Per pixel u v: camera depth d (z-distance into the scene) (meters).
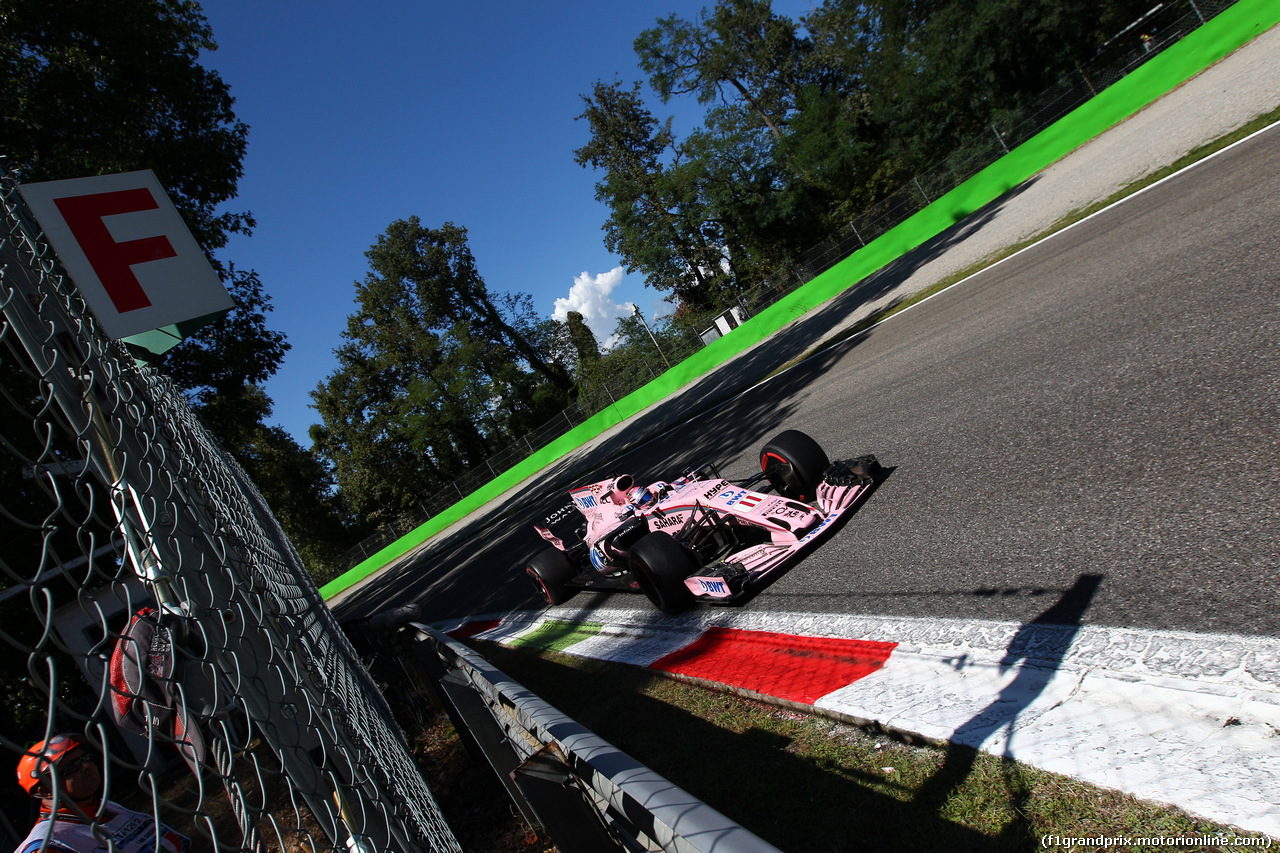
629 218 38.09
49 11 11.55
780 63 38.41
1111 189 10.38
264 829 3.87
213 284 1.65
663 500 5.43
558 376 47.72
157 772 1.05
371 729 2.26
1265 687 1.90
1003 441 4.50
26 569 6.54
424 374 45.22
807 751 2.60
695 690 3.56
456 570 14.37
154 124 13.04
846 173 33.16
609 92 40.81
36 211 1.37
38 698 6.07
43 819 1.74
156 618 1.28
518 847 2.77
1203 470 3.07
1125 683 2.17
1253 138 8.16
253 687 1.39
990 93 28.80
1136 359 4.55
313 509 44.34
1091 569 2.84
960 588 3.21
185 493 1.47
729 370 20.44
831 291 22.33
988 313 7.61
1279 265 4.64
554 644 5.60
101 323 1.39
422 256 45.94
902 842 1.97
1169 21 25.78
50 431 1.14
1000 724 2.24
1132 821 1.72
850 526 4.54
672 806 1.12
